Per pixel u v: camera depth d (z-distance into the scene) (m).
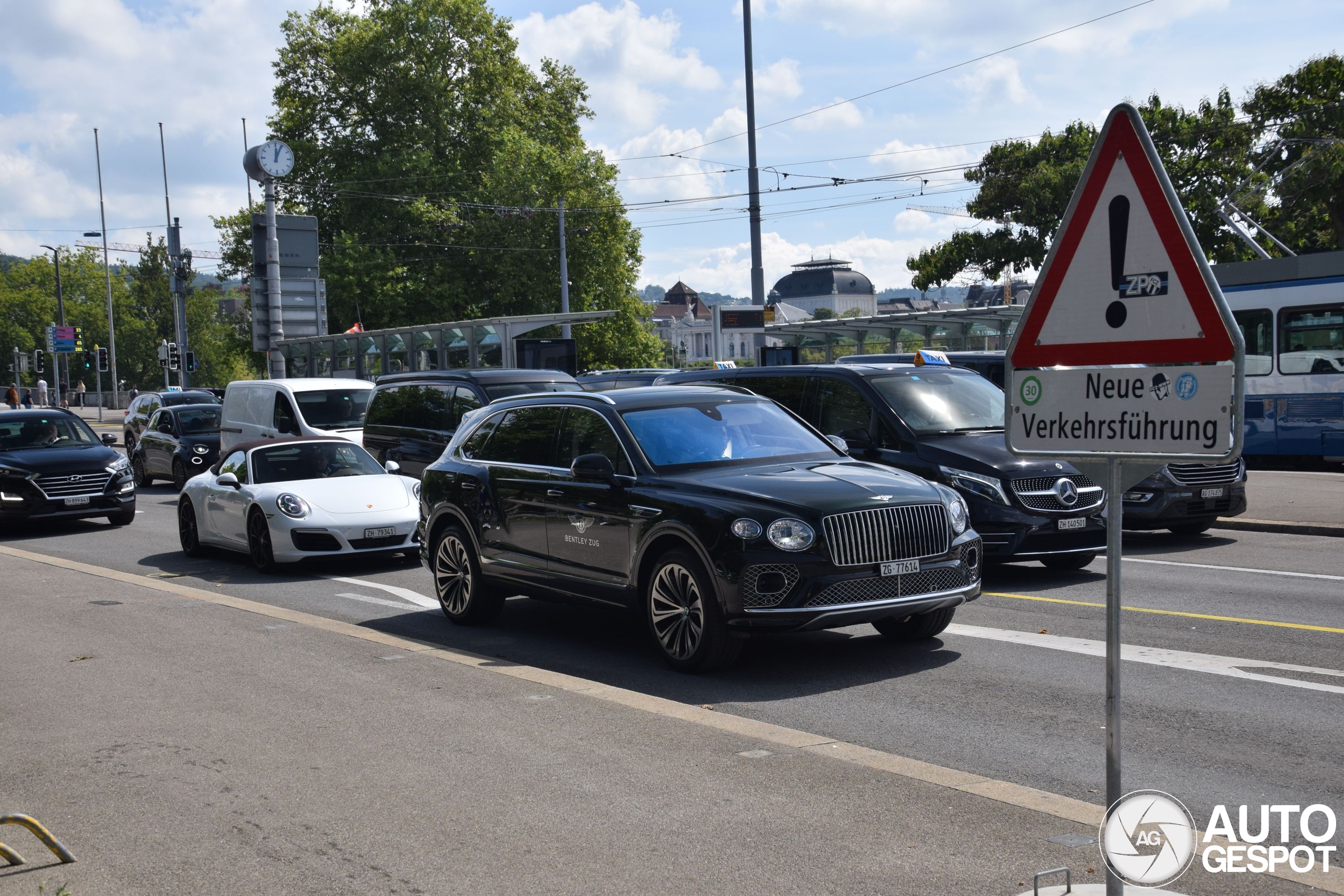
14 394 44.88
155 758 5.44
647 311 60.94
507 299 53.88
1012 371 3.37
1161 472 12.77
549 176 54.41
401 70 53.91
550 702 6.17
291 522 12.26
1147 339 3.13
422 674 6.93
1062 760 5.37
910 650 7.80
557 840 4.24
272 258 31.73
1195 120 38.25
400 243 53.34
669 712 5.93
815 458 8.16
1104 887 3.63
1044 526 10.18
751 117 31.20
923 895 3.68
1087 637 8.08
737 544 6.99
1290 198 37.22
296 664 7.36
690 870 3.94
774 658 7.75
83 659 7.78
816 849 4.08
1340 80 37.56
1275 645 7.68
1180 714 6.06
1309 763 5.23
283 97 56.62
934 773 4.87
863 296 179.75
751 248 31.58
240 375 77.81
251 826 4.51
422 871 4.02
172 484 26.27
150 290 139.25
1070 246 3.25
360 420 19.47
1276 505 15.13
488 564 8.99
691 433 8.13
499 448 9.19
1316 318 21.03
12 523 18.09
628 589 7.77
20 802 4.90
